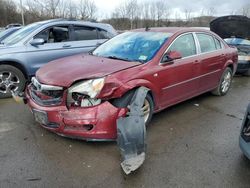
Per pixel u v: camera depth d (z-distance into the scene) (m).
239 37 9.05
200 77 5.09
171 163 3.26
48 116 3.45
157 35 4.64
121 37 4.99
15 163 3.19
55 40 6.28
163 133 4.05
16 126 4.16
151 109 4.09
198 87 5.14
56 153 3.41
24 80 5.78
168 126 4.31
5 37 6.89
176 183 2.90
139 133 3.07
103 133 3.39
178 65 4.45
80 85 3.35
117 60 4.11
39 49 5.89
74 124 3.32
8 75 5.60
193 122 4.50
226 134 4.08
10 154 3.38
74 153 3.41
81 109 3.33
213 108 5.22
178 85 4.54
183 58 4.62
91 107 3.33
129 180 2.93
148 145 3.68
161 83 4.15
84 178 2.95
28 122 4.32
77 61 4.16
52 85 3.44
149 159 3.33
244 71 8.30
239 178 3.02
